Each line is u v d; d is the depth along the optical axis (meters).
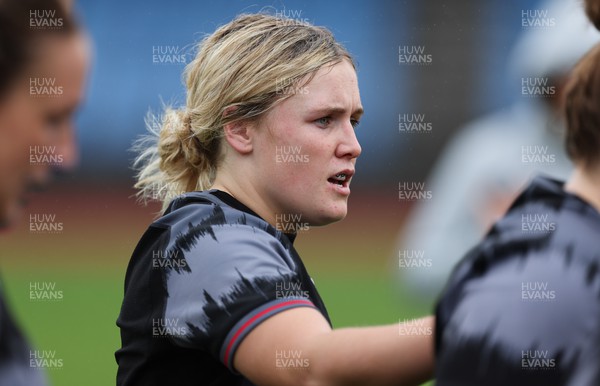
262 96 5.95
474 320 3.62
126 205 36.16
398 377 4.78
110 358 20.02
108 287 27.27
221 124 6.08
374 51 38.81
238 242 5.41
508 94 36.31
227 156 6.19
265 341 5.04
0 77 3.00
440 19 38.38
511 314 3.55
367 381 4.80
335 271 29.67
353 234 34.03
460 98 37.56
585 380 3.44
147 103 39.50
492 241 3.82
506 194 11.30
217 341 5.16
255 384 5.61
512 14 37.72
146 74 40.03
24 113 3.07
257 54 5.99
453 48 38.00
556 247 3.65
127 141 38.16
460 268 3.87
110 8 40.78
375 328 4.90
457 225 11.61
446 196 11.76
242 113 6.00
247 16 6.33
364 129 37.50
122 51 40.22
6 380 3.22
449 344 3.67
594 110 3.77
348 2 40.22
